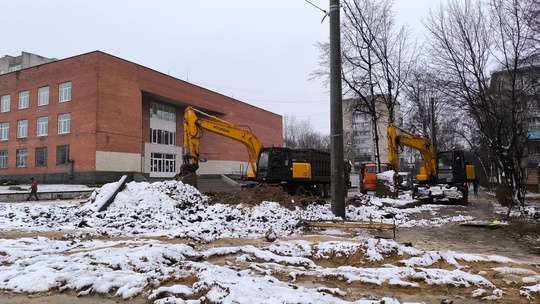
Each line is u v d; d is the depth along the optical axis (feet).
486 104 65.46
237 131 72.59
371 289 20.54
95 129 119.75
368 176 122.11
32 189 86.33
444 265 25.25
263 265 25.05
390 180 79.51
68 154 125.90
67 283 19.94
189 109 65.67
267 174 74.08
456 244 34.60
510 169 70.38
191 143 64.95
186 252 27.30
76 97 125.18
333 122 50.11
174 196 52.70
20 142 138.62
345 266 25.12
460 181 79.46
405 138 80.84
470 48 63.93
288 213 47.32
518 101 65.10
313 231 41.34
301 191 80.33
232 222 43.60
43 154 132.36
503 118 66.49
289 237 36.63
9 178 139.33
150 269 22.70
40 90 135.64
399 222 50.11
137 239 34.37
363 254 26.45
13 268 22.65
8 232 38.88
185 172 63.52
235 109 188.75
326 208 53.67
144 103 148.05
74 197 95.35
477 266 25.17
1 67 196.24
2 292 19.27
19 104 140.46
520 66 60.59
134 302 18.06
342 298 18.72
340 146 49.88
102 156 120.78
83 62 124.36
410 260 25.20
